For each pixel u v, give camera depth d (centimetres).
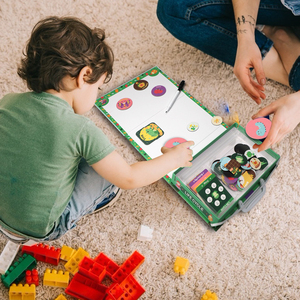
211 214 110
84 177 97
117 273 103
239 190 114
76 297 102
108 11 167
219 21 129
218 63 151
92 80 83
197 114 136
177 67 151
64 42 78
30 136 78
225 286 108
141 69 151
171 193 123
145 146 129
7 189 81
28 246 107
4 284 104
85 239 115
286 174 126
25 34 158
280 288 108
